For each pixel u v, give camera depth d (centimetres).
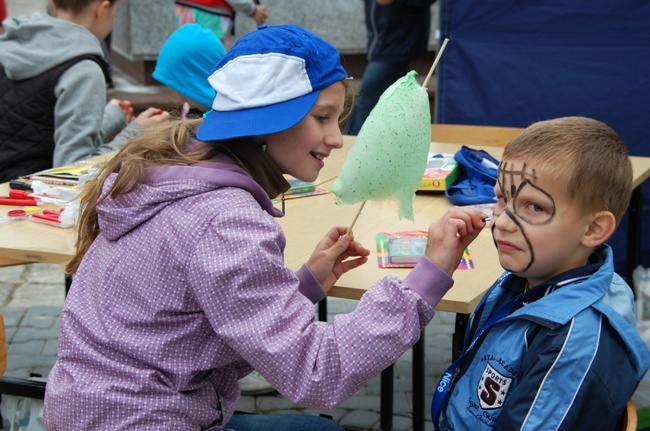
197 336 151
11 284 436
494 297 181
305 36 160
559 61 432
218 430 160
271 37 158
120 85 732
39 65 331
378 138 168
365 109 557
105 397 150
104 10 346
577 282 158
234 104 156
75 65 333
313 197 266
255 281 143
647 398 243
